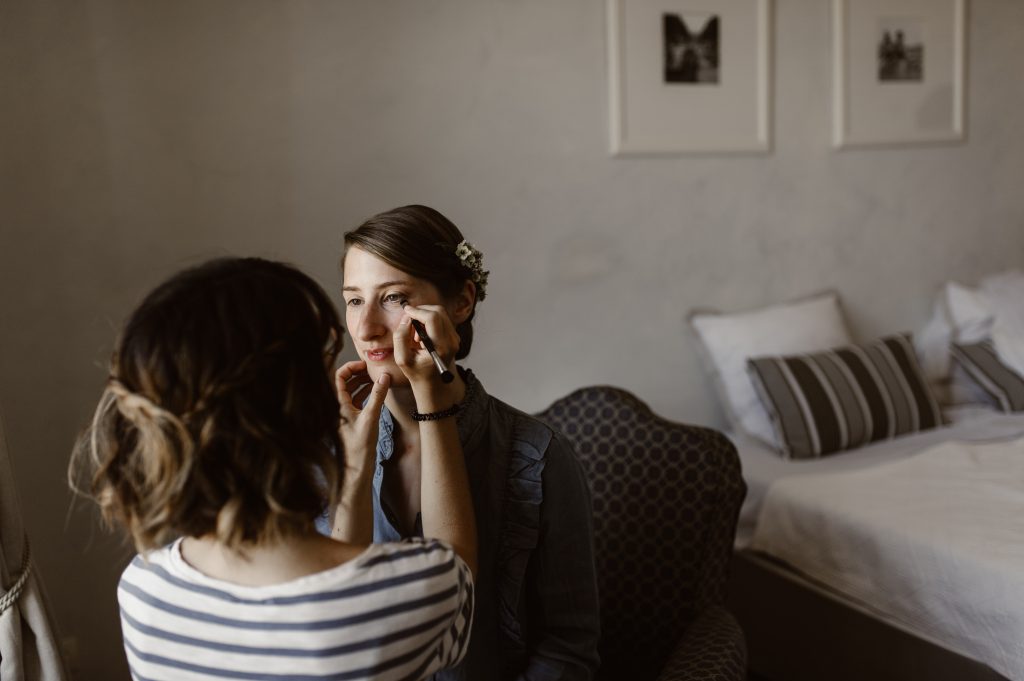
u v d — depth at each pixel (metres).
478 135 2.56
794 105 3.11
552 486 1.22
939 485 2.28
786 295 3.17
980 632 1.86
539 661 1.23
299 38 2.31
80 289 2.16
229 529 0.77
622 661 1.73
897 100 3.29
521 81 2.61
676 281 2.95
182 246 2.23
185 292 0.80
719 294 3.04
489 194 2.60
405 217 1.16
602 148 2.76
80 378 2.18
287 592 0.79
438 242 1.15
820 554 2.24
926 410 2.97
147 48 2.16
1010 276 3.40
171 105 2.20
